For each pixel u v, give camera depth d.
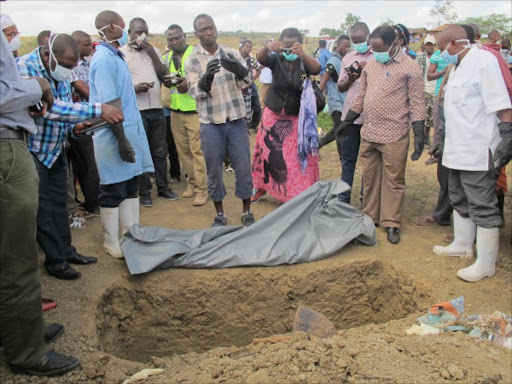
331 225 4.86
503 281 4.18
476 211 4.12
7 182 2.67
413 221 5.67
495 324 3.46
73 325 3.56
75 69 5.39
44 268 4.36
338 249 4.69
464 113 4.01
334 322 4.61
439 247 4.72
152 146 6.32
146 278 4.32
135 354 4.29
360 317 4.65
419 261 4.59
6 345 2.88
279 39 5.38
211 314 4.41
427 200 6.41
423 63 8.97
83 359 3.19
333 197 5.04
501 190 4.98
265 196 6.53
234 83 4.95
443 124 5.16
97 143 4.20
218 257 4.44
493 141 3.96
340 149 5.72
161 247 4.43
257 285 4.44
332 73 6.41
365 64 5.18
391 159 4.89
